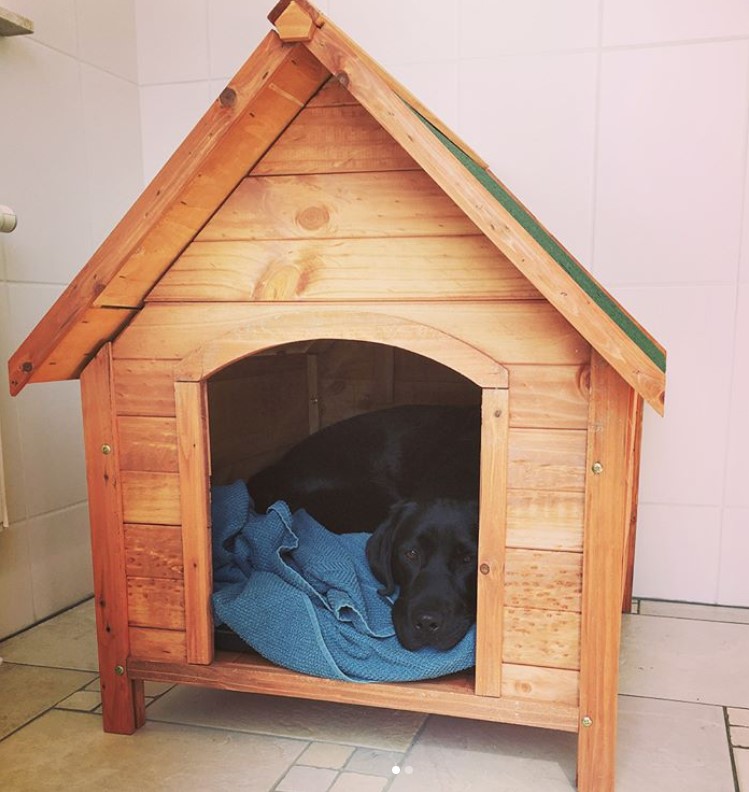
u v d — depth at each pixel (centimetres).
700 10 161
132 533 118
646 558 181
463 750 116
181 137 198
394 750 116
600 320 87
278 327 109
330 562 125
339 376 212
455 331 103
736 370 169
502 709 107
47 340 105
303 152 105
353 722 125
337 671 111
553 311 99
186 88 196
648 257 171
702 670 142
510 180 177
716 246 167
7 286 154
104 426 117
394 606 122
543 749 116
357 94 91
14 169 155
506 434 102
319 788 105
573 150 172
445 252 102
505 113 175
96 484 119
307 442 168
